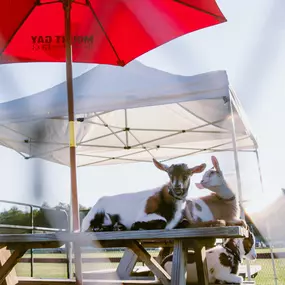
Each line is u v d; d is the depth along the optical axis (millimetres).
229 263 2146
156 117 5266
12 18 2365
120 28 2557
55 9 2477
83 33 2578
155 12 2389
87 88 3832
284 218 3428
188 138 5879
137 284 2027
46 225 4453
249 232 2207
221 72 3430
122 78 3775
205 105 4410
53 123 4762
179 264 1688
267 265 6250
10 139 4738
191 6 2242
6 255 1979
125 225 2094
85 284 2096
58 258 5461
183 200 1983
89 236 1642
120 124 5430
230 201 2205
